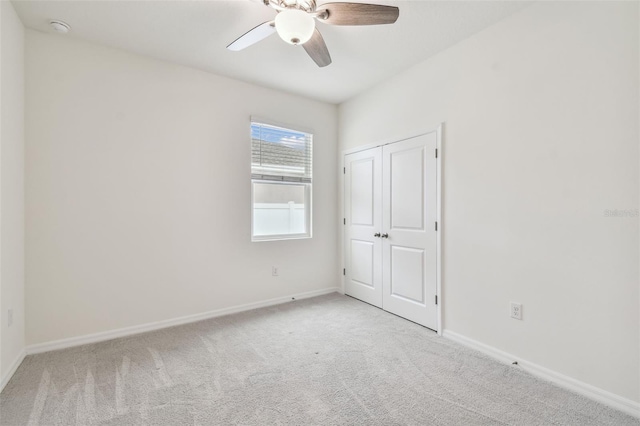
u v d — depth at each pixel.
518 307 2.13
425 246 2.84
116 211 2.59
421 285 2.88
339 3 1.70
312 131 3.78
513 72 2.15
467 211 2.46
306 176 3.79
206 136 3.03
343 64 2.90
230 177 3.18
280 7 1.87
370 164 3.49
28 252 2.26
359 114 3.63
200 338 2.58
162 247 2.81
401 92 3.07
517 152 2.13
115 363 2.15
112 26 2.27
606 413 1.65
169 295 2.85
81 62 2.45
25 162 2.24
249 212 3.32
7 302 1.95
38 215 2.29
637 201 1.62
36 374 2.00
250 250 3.33
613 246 1.70
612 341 1.71
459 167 2.52
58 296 2.37
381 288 3.35
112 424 1.55
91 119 2.48
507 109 2.19
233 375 2.00
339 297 3.78
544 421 1.58
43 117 2.30
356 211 3.71
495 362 2.19
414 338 2.59
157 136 2.77
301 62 2.85
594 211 1.77
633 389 1.64
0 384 1.82
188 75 2.93
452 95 2.57
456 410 1.66
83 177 2.46
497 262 2.26
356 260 3.72
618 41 1.67
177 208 2.88
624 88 1.65
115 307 2.60
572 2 1.85
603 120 1.73
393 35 2.40
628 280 1.65
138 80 2.68
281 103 3.53
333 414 1.63
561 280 1.92
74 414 1.62
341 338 2.58
